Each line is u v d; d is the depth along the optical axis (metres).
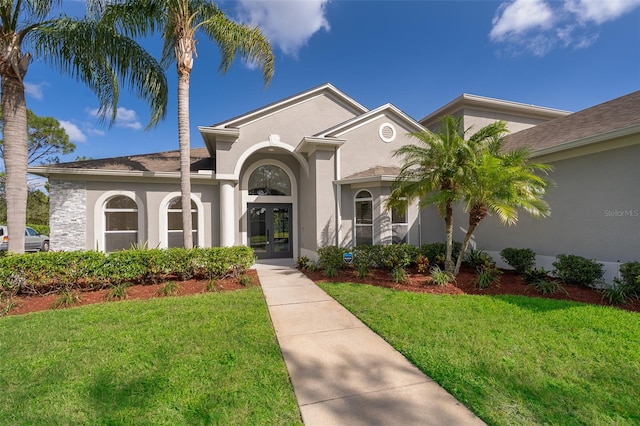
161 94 10.36
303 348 4.31
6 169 7.95
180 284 8.13
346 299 6.73
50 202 10.34
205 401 3.02
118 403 3.01
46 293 7.23
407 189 8.54
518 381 3.34
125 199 11.33
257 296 7.04
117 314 5.69
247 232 13.63
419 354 4.00
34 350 4.19
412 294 7.02
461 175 7.37
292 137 13.10
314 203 11.74
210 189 12.22
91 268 7.45
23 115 8.19
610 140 7.09
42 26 8.34
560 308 5.80
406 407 2.94
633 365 3.66
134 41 9.71
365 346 4.38
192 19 9.98
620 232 6.97
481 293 7.07
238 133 11.62
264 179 14.05
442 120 8.50
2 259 6.82
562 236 8.30
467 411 2.87
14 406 2.96
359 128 12.28
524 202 7.16
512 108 15.43
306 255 12.98
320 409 2.92
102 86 9.59
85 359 3.90
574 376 3.43
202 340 4.48
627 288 6.20
